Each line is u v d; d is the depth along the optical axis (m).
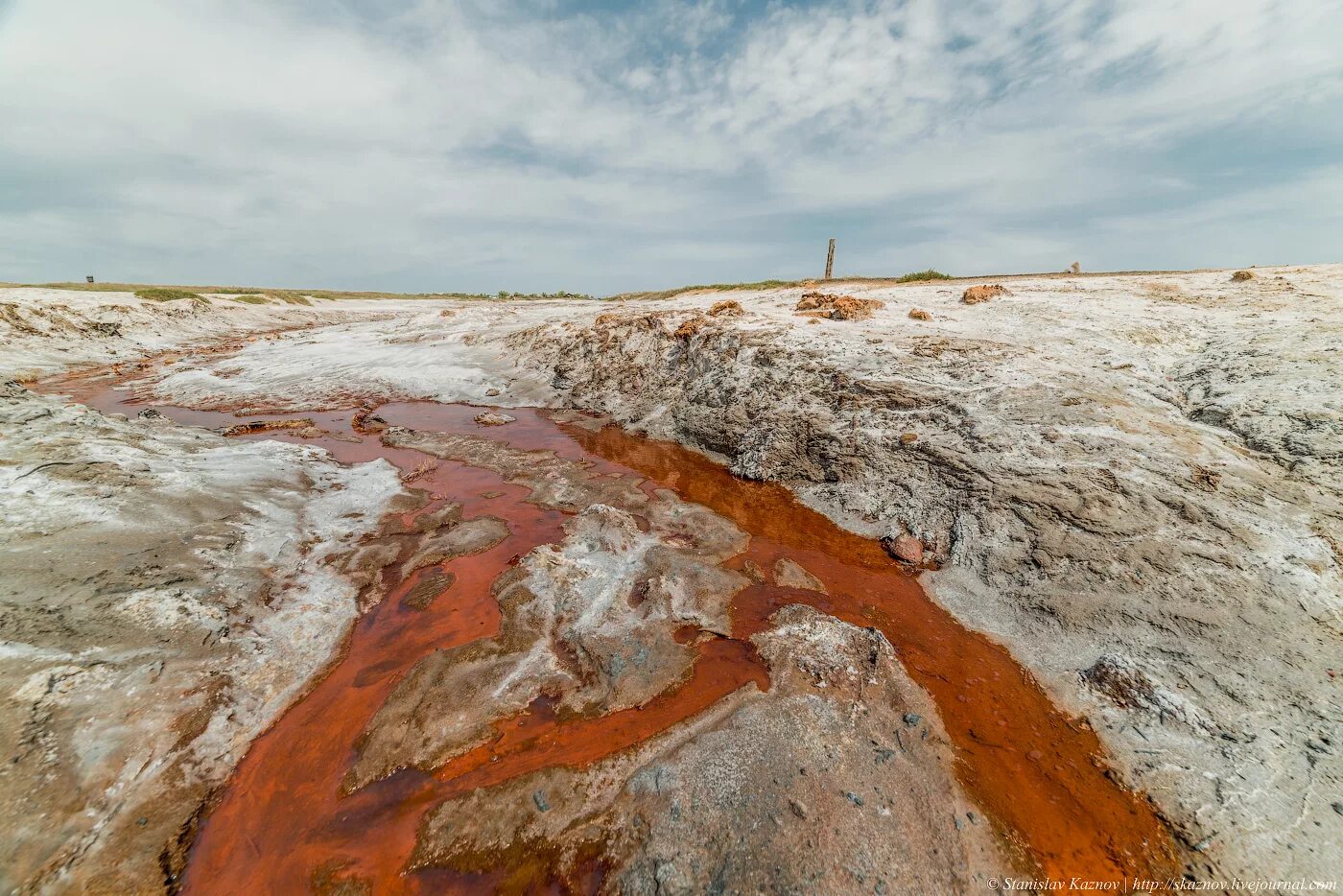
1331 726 5.46
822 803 4.96
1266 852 4.59
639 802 5.06
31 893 4.14
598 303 39.47
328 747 5.71
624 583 8.48
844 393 13.09
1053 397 11.03
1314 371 10.43
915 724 5.95
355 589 8.35
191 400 19.62
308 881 4.53
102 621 6.06
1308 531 7.64
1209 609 6.88
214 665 6.28
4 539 6.65
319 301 53.97
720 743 5.65
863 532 10.28
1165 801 5.07
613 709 6.19
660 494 11.91
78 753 4.89
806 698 6.25
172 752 5.32
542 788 5.22
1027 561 8.27
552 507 11.34
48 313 25.77
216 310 36.66
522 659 6.91
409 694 6.33
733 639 7.40
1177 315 15.11
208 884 4.51
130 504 8.30
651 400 17.67
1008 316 16.28
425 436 15.75
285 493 10.69
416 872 4.58
